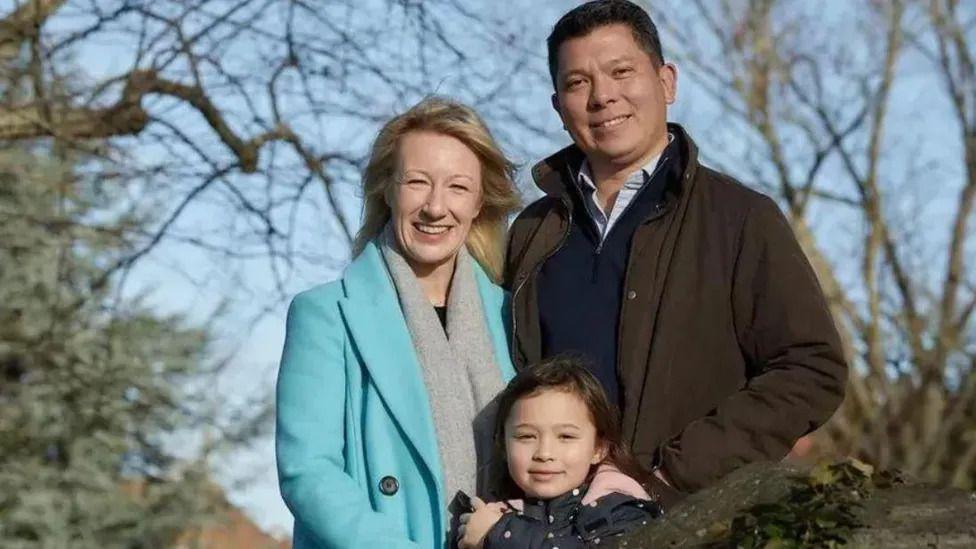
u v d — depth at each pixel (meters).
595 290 4.38
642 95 4.41
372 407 4.28
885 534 3.32
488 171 4.55
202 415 15.70
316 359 4.34
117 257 12.46
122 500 15.09
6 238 12.76
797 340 4.14
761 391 4.10
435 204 4.39
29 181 12.43
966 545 3.27
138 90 11.02
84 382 14.48
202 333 15.45
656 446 4.18
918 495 3.44
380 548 4.02
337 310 4.41
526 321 4.46
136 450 15.43
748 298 4.21
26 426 14.66
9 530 14.60
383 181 4.54
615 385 4.27
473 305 4.45
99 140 11.17
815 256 16.77
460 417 4.30
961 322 16.02
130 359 14.89
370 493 4.25
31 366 14.49
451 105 4.51
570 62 4.47
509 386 4.20
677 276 4.26
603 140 4.42
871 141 17.16
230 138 11.23
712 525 3.49
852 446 15.29
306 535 4.30
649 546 3.55
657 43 4.53
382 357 4.31
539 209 4.67
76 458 14.87
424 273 4.53
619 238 4.40
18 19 10.85
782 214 4.32
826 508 3.37
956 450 15.37
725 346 4.23
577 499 4.07
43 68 10.97
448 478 4.24
